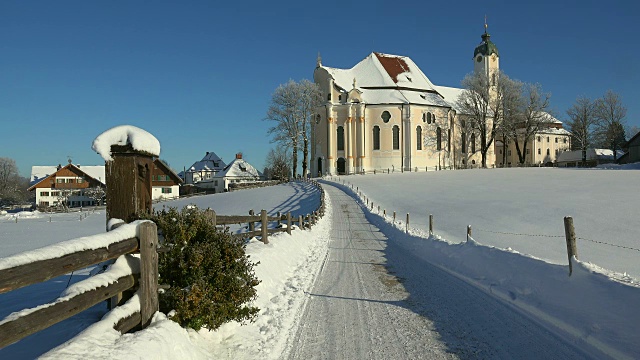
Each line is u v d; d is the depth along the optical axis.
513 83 81.88
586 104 99.19
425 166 76.38
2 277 2.79
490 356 5.43
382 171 74.50
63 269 3.39
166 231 5.54
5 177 117.38
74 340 3.56
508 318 6.90
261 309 7.29
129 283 4.67
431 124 77.50
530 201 32.91
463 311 7.41
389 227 23.55
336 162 75.19
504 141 85.75
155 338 4.26
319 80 78.44
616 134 97.44
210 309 5.34
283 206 43.34
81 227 42.19
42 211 65.00
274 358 5.37
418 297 8.51
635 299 5.39
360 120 74.19
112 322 4.09
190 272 5.41
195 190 96.88
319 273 11.18
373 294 8.82
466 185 48.94
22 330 2.96
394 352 5.62
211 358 5.10
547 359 5.26
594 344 5.45
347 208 37.03
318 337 6.21
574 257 6.84
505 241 19.22
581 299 6.24
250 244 10.75
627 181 43.47
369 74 80.81
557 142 108.06
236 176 102.38
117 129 5.59
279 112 75.31
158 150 6.00
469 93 83.62
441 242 13.72
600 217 24.11
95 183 83.50
